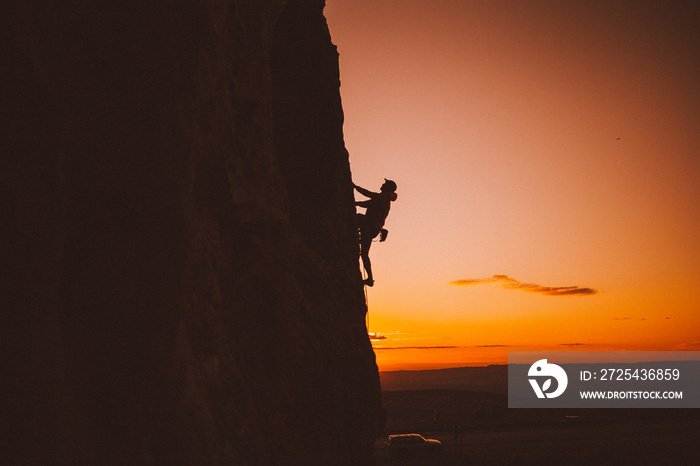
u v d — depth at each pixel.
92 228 3.42
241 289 5.34
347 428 7.31
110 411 3.32
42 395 2.73
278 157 8.42
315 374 6.53
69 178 3.36
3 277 2.76
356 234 9.17
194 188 4.58
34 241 2.88
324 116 8.87
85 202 3.41
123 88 3.64
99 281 3.40
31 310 2.82
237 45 5.38
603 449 43.19
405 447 42.16
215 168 4.85
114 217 3.51
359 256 9.25
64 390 2.88
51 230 2.96
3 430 2.58
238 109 5.46
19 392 2.66
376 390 8.49
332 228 8.37
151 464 3.48
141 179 3.64
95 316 3.37
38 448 2.65
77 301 3.32
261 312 5.62
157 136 3.78
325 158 8.71
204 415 4.01
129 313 3.49
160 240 3.73
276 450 5.48
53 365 2.85
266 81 5.98
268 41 6.66
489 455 43.16
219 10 4.83
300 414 6.14
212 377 4.30
